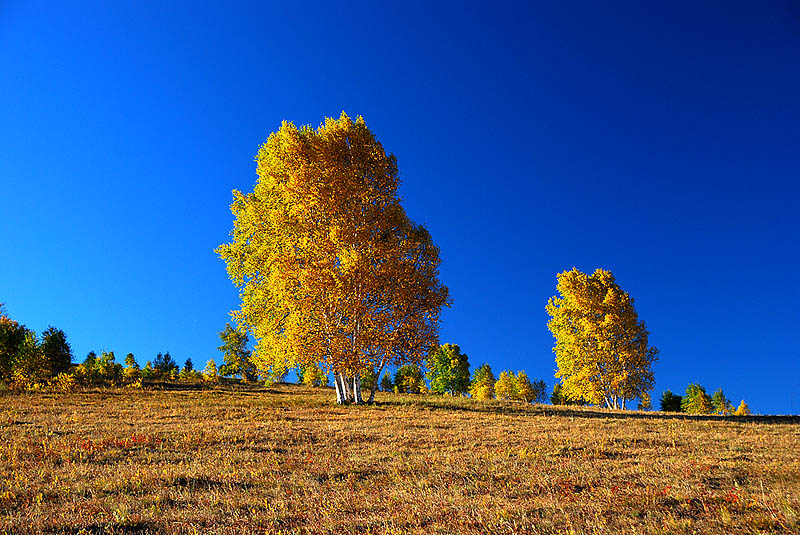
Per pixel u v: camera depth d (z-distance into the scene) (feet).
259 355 85.51
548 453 38.75
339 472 32.60
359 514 23.49
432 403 86.33
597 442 44.14
